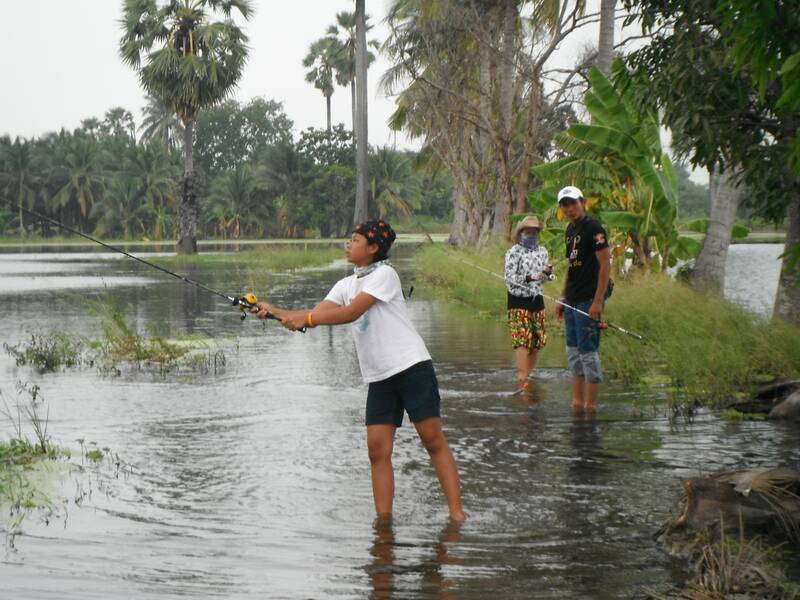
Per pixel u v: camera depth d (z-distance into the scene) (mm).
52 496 5156
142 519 4762
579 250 7695
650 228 16656
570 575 3973
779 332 9117
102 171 90938
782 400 7547
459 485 5164
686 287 12508
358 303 4828
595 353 7641
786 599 3639
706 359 8398
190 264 36969
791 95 6234
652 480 5438
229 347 12062
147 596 3707
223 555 4227
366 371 4922
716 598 3650
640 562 4125
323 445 6406
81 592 3734
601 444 6367
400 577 3957
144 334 13133
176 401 8109
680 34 8766
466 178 30656
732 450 6152
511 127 27594
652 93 9148
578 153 16859
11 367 10305
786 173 9578
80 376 9609
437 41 29297
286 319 4922
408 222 92188
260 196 84625
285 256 36469
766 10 6422
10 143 89812
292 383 9102
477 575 3973
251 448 6316
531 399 8141
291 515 4852
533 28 26859
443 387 8812
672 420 7164
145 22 43438
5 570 3977
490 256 23047
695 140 9320
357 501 5105
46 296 21125
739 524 4438
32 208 90250
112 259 43656
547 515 4812
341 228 83750
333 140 83938
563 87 24953
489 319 15266
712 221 15828
